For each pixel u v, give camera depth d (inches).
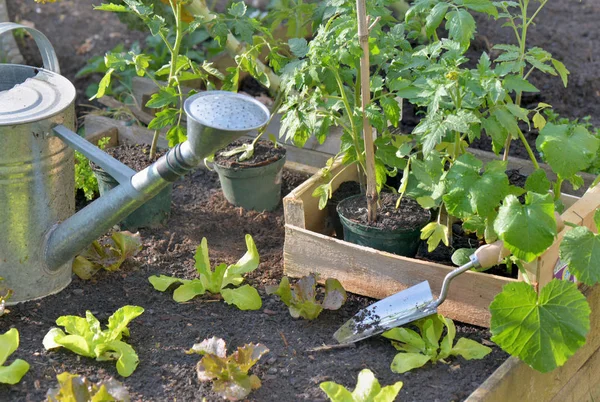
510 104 77.5
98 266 80.8
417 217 80.5
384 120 82.2
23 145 74.0
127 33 121.3
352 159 83.0
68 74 113.0
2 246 76.2
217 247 84.4
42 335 75.7
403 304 76.4
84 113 105.8
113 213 75.2
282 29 110.6
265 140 90.3
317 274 79.0
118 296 79.1
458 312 77.8
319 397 72.2
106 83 85.3
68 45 118.3
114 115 100.2
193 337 76.1
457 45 78.7
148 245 83.9
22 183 74.9
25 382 72.4
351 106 83.4
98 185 87.7
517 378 73.5
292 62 81.0
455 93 77.2
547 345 72.1
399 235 79.4
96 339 73.9
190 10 91.4
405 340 75.5
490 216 76.8
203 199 89.8
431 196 78.3
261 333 76.8
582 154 73.5
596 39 117.3
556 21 121.5
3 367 71.9
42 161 75.2
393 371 73.9
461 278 76.7
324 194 80.7
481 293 76.7
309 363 74.6
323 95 80.4
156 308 78.4
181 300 78.6
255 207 88.5
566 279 76.5
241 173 86.4
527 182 77.7
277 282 81.4
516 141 101.3
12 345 72.6
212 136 70.6
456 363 75.0
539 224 70.8
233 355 72.2
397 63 81.3
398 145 82.1
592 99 107.3
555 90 108.3
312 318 77.8
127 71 107.6
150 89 100.2
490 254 73.6
